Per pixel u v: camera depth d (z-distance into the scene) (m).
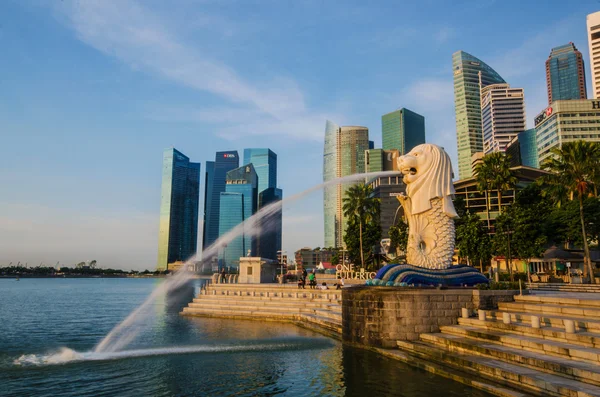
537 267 57.47
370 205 66.44
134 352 21.12
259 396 13.97
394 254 80.06
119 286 168.12
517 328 16.91
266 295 38.28
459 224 56.44
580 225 51.16
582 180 42.22
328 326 27.30
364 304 21.33
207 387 15.03
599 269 53.69
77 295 95.00
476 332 17.83
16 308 57.78
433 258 23.20
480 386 13.40
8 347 23.56
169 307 52.38
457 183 93.69
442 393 13.23
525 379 12.52
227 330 28.84
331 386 14.74
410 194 24.16
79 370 17.61
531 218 48.53
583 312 17.05
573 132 140.88
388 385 14.46
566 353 13.45
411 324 20.31
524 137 173.38
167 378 16.20
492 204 90.25
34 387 15.15
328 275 58.25
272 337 25.56
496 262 59.84
